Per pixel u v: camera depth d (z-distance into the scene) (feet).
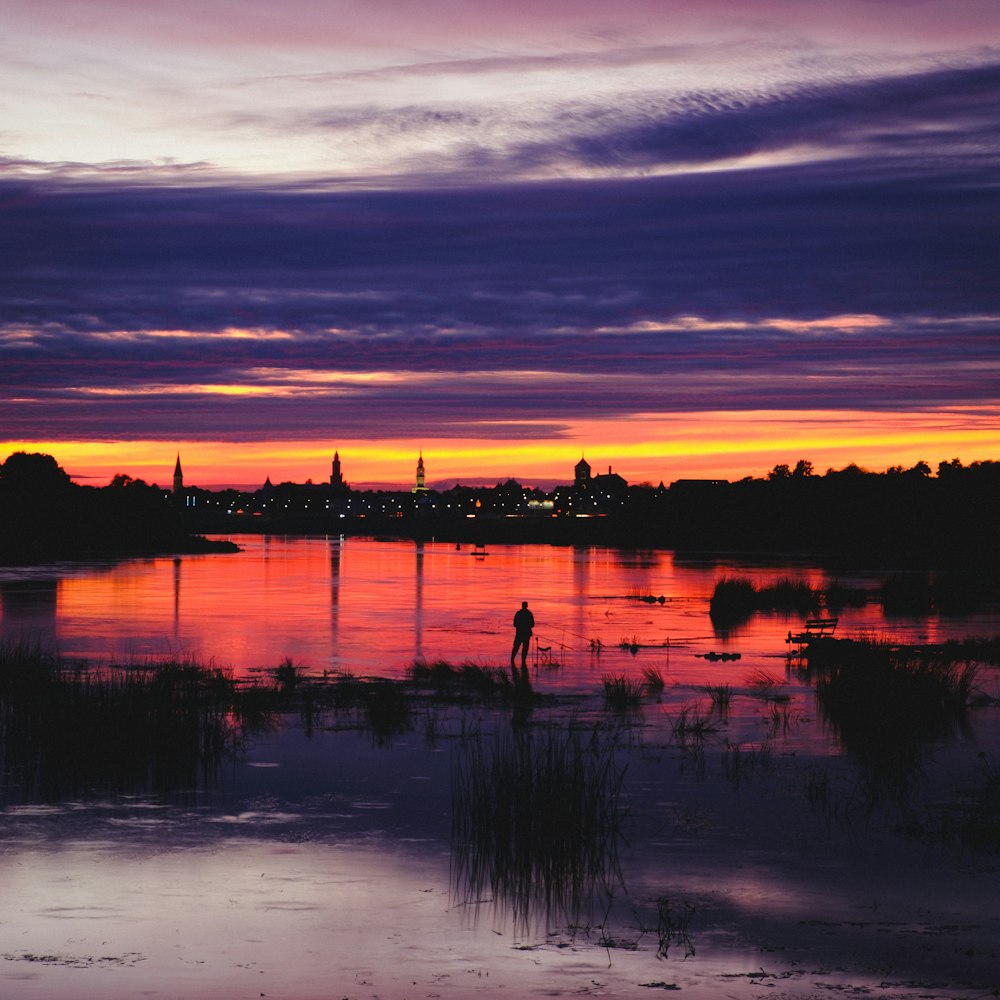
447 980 40.91
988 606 229.45
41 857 56.13
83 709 84.94
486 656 142.10
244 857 56.39
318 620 191.93
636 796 68.39
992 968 42.19
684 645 156.35
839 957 43.37
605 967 42.29
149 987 40.01
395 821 62.75
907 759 78.38
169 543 601.21
